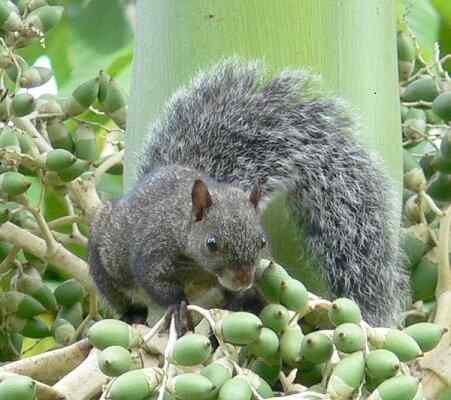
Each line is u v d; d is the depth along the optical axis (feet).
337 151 33.19
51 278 43.68
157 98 32.86
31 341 43.27
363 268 32.68
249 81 33.01
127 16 47.24
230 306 31.19
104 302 34.58
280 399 22.07
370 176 32.94
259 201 31.48
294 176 33.35
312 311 26.08
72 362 25.79
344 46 32.17
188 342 22.30
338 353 23.72
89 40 46.65
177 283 31.81
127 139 33.88
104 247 33.63
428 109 37.47
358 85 32.40
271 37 31.91
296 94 33.27
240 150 33.58
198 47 32.12
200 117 33.47
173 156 33.73
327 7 32.04
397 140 33.14
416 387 21.70
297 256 32.99
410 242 33.30
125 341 23.49
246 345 24.27
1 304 32.89
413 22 44.73
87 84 34.68
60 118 35.24
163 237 31.65
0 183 31.65
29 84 35.06
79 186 35.24
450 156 33.58
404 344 23.12
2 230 33.45
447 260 31.83
